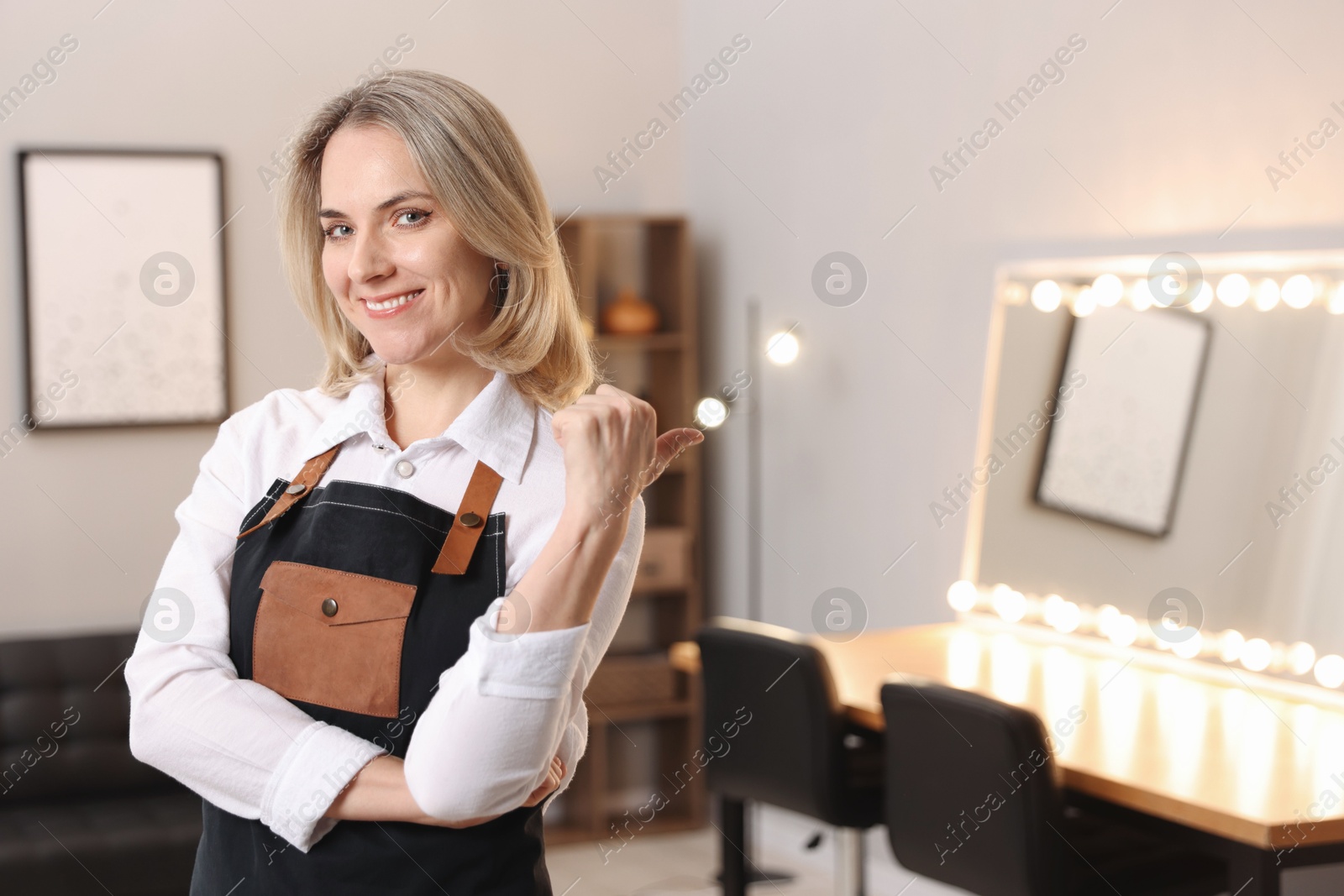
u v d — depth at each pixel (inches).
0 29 146.9
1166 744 95.6
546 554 37.5
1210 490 113.5
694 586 176.1
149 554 153.4
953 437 140.9
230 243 155.1
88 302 150.4
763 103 171.5
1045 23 128.5
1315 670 104.4
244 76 155.9
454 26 169.6
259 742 38.4
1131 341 121.0
